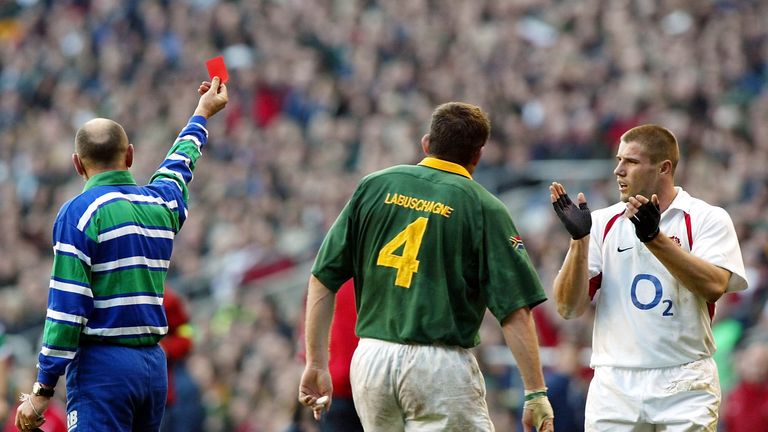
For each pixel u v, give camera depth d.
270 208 77.12
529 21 94.19
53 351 22.42
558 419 38.94
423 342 23.03
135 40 105.44
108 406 23.00
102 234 23.08
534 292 23.27
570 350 39.50
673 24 88.25
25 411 22.80
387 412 23.33
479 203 23.45
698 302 24.14
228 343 59.44
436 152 23.94
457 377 23.03
